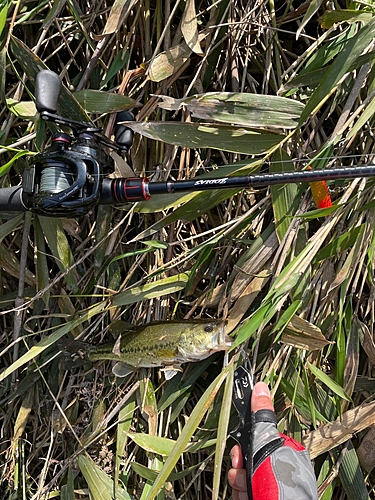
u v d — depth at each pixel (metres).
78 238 0.58
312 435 0.57
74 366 0.58
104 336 0.60
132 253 0.53
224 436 0.46
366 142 0.56
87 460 0.58
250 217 0.54
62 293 0.60
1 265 0.58
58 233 0.55
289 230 0.52
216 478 0.45
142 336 0.54
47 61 0.59
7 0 0.50
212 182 0.44
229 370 0.48
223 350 0.53
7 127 0.55
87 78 0.56
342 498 0.61
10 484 0.61
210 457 0.56
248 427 0.49
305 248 0.50
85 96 0.52
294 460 0.46
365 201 0.53
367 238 0.54
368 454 0.59
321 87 0.47
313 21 0.59
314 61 0.52
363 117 0.47
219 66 0.58
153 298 0.58
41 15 0.58
